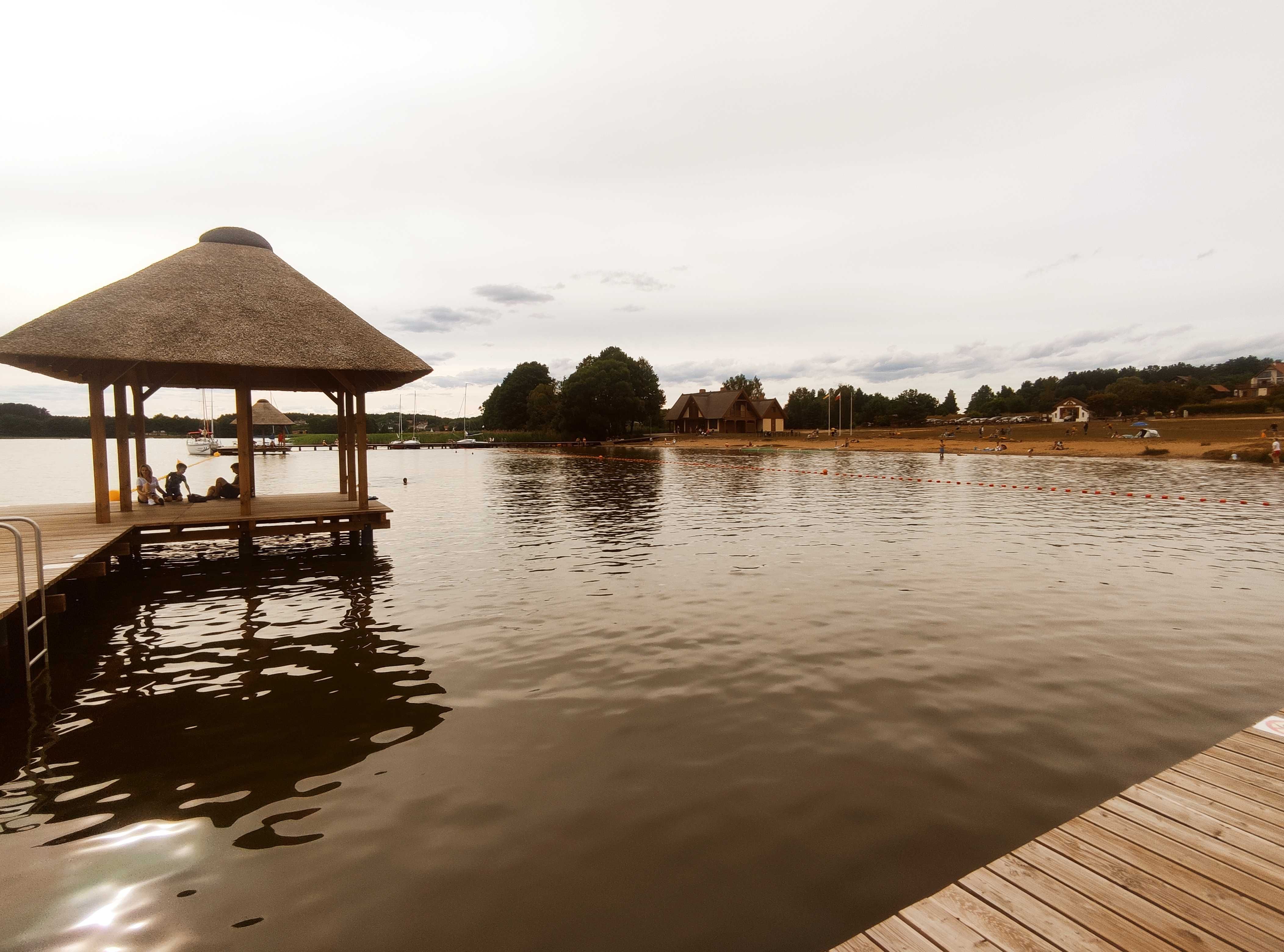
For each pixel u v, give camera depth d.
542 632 9.52
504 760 5.81
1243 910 3.35
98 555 11.38
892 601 10.95
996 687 7.31
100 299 13.91
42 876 4.36
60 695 7.42
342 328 15.77
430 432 131.38
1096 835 4.04
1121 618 9.94
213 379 18.44
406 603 11.31
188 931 3.85
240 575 13.81
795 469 45.09
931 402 146.00
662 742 6.09
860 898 4.04
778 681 7.54
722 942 3.68
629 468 47.75
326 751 6.02
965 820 4.83
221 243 16.50
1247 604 10.69
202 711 6.93
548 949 3.65
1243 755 4.98
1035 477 36.47
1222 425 74.31
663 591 11.75
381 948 3.68
